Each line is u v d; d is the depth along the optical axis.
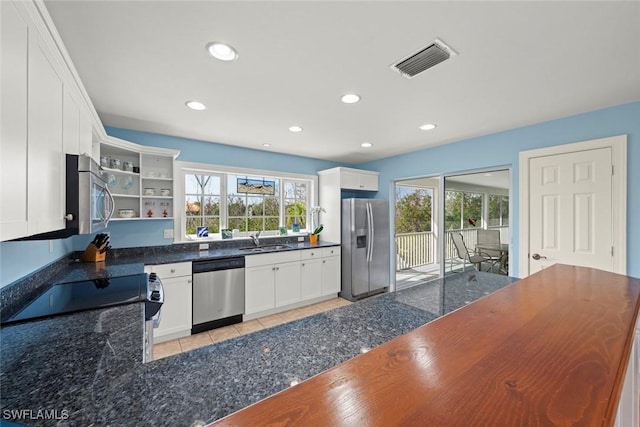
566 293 1.09
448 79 1.84
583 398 0.45
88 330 1.14
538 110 2.38
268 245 3.94
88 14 1.23
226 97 2.12
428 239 4.72
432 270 4.71
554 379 0.51
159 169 3.10
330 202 4.35
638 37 1.39
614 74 1.77
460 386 0.48
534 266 2.74
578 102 2.21
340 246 4.18
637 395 1.00
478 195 3.34
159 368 0.72
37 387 0.72
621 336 0.70
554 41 1.44
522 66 1.68
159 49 1.51
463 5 1.19
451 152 3.50
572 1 1.17
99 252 2.59
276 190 4.20
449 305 1.24
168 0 1.16
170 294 2.68
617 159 2.26
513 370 0.54
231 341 0.88
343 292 4.17
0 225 0.76
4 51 0.79
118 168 2.72
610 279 1.32
